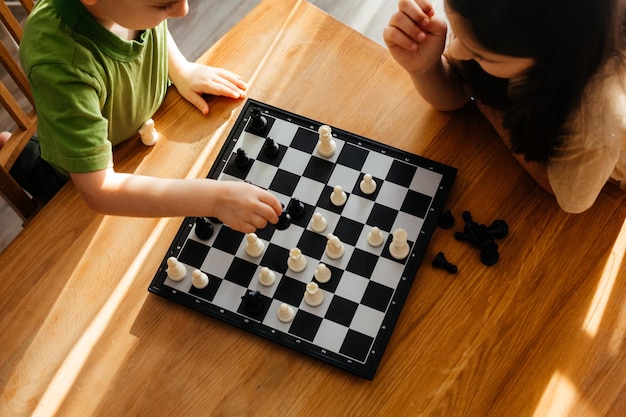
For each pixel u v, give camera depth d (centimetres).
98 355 142
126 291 147
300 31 172
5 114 256
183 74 166
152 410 137
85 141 140
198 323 143
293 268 144
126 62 151
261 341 141
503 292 142
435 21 142
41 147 149
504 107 146
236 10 271
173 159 161
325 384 137
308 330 140
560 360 135
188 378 139
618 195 148
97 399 138
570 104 126
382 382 136
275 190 153
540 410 132
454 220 149
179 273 144
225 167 156
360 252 146
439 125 158
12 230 243
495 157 154
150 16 135
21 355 143
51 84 137
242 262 147
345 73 166
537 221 147
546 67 121
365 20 268
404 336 140
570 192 139
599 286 140
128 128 162
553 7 110
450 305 142
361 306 141
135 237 152
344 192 151
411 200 149
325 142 152
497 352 137
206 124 164
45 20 139
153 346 142
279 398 136
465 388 135
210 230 148
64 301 147
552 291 141
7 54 165
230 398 137
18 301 147
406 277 143
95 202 144
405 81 164
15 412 139
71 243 152
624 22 123
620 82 127
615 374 133
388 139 158
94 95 143
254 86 167
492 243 144
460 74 150
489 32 115
